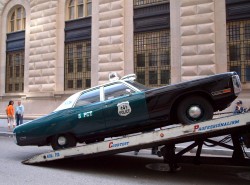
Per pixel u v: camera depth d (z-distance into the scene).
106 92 7.33
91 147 6.65
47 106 18.84
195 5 14.22
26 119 19.41
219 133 5.91
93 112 7.09
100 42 16.97
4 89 21.48
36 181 6.00
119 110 6.87
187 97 6.43
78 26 18.27
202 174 6.61
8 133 14.83
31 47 19.94
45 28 19.33
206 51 13.83
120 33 16.36
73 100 7.64
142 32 15.95
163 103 6.55
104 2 17.00
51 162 7.85
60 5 19.02
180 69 14.55
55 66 18.77
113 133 7.09
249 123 5.38
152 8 15.80
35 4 19.95
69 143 7.40
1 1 21.88
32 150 10.09
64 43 18.78
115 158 8.55
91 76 17.30
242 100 13.02
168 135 5.91
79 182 5.95
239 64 13.44
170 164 6.63
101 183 5.88
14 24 21.64
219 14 13.80
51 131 7.48
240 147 6.16
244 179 6.15
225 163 6.21
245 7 13.35
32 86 19.69
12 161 8.10
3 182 5.93
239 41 13.52
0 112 21.31
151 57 15.69
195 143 6.46
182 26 14.45
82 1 18.55
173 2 14.98
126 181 6.03
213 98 6.31
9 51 21.61
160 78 15.38
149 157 8.70
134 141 6.21
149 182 5.95
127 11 16.36
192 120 6.33
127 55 16.16
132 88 7.06
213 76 6.43
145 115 6.67
